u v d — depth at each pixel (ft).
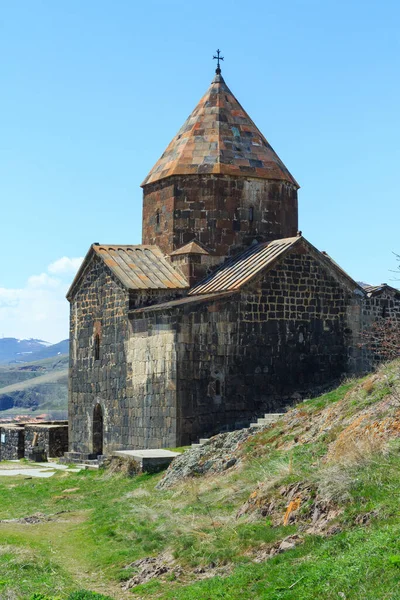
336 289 110.11
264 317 104.83
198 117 124.26
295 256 107.65
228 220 117.50
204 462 78.74
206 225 117.08
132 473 90.22
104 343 118.01
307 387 106.63
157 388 103.09
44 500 86.79
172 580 49.44
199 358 100.48
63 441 136.36
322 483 50.85
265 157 121.29
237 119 124.26
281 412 102.68
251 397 102.99
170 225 118.62
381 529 42.75
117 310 114.21
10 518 78.23
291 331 106.32
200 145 120.47
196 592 45.03
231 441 80.89
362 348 110.52
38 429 138.41
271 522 51.98
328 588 39.24
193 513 61.67
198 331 100.73
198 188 117.60
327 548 43.70
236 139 121.80
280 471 59.26
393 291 114.42
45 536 66.08
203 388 100.37
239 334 103.09
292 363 106.01
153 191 122.72
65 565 56.24
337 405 73.20
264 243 116.37
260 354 104.06
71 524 71.67
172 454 91.35
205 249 116.26
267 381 104.17
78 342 126.41
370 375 82.89
